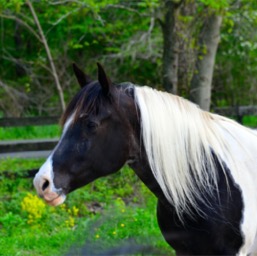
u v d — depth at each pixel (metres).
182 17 11.05
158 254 5.21
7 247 6.89
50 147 11.34
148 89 4.22
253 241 4.27
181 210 4.04
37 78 18.72
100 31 14.70
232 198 4.09
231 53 18.36
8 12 12.43
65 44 17.53
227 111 15.02
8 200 8.83
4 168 10.48
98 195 9.23
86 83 4.25
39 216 8.09
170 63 11.45
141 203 9.06
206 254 4.11
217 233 4.05
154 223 7.56
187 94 12.00
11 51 19.80
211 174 4.09
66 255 6.13
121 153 4.01
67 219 8.23
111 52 18.05
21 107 18.11
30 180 9.64
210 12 11.25
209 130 4.20
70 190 3.95
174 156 4.04
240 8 11.99
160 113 4.07
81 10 11.40
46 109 18.22
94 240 6.14
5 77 19.91
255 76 18.80
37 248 6.96
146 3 11.12
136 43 14.84
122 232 7.02
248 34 15.87
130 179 9.42
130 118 4.05
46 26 17.45
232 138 4.29
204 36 11.62
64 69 17.97
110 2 10.62
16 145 11.18
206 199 4.05
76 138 3.92
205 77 11.66
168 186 4.03
